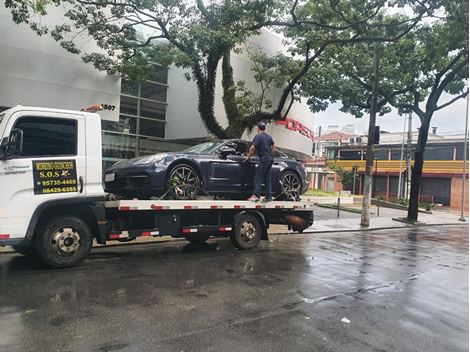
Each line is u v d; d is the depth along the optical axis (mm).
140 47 15648
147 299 5715
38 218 6848
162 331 4586
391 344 4527
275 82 17906
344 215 22562
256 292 6258
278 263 8484
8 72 14695
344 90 21484
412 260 9992
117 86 17219
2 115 6891
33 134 6898
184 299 5777
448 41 13883
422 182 47844
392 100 22422
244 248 9828
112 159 19641
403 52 18562
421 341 4656
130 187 8102
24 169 6727
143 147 21062
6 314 4973
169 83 22391
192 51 13828
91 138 7426
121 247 10031
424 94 22516
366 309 5727
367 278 7617
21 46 14945
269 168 9734
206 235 9547
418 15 12602
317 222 18281
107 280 6629
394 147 49688
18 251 8289
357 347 4395
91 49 16531
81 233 7402
